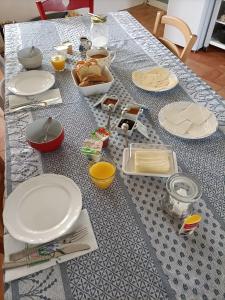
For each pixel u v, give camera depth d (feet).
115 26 5.46
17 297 1.82
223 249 2.05
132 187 2.52
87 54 4.18
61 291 1.85
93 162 2.74
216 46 9.43
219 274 1.92
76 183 2.57
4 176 2.83
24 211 2.27
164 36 9.91
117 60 4.44
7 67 4.32
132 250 2.07
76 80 3.79
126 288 1.86
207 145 2.94
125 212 2.32
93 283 1.89
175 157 2.70
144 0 13.16
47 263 1.98
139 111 3.22
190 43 4.43
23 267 1.96
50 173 2.62
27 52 4.22
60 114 3.40
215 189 2.48
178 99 3.60
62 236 2.14
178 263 1.98
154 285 1.87
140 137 3.06
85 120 3.29
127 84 3.91
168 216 2.28
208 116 3.21
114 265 1.98
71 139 3.03
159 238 2.14
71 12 8.34
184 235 2.14
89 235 2.16
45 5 5.95
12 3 9.35
